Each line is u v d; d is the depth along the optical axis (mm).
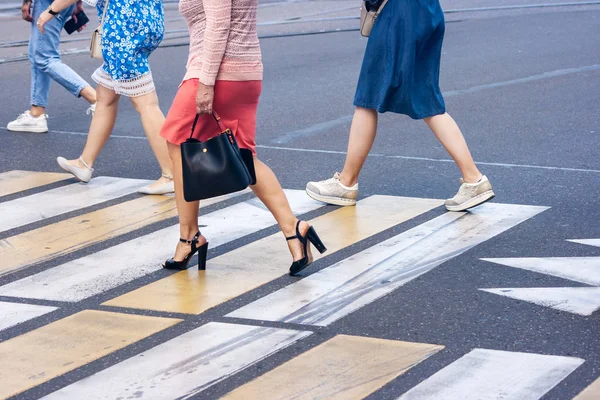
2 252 6934
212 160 5879
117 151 10125
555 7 22250
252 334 5371
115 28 8125
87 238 7230
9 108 12531
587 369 4867
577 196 8055
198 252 6438
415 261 6531
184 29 19656
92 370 4965
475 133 10602
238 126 6207
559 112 11570
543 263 6438
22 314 5750
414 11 7469
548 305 5715
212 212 7832
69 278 6367
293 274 6301
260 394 4648
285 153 9867
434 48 7645
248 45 6105
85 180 8758
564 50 16328
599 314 5566
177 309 5770
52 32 11086
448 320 5523
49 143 10586
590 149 9711
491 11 21906
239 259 6672
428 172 9016
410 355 5055
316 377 4816
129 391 4715
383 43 7555
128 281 6289
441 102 7680
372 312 5660
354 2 24109
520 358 4996
